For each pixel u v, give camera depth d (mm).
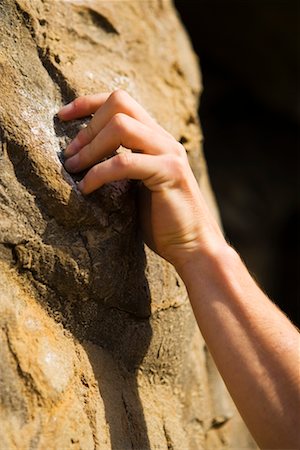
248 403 897
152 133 937
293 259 2787
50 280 928
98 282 958
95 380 940
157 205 949
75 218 938
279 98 2789
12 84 956
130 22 1214
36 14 1019
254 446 1322
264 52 2707
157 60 1247
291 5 2572
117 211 976
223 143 2809
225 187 2715
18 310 886
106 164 923
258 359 904
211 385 1203
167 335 1060
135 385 1009
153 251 1009
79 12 1103
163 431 1015
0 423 829
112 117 933
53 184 926
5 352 854
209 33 2727
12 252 902
